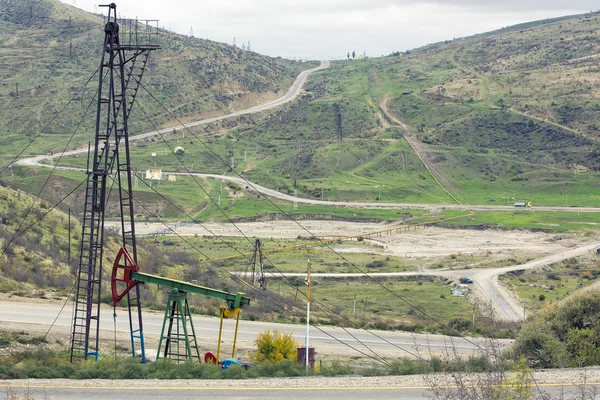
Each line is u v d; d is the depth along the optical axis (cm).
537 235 17400
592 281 11612
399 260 13725
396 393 2828
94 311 6075
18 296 6219
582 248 15212
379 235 17112
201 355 5019
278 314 7212
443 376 3014
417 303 9600
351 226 18462
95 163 4678
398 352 5694
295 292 9900
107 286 7119
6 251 7138
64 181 18562
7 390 2934
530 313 8912
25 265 7100
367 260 13612
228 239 15750
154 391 2920
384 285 11181
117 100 4738
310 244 15412
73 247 8319
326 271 12156
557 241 16425
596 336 3797
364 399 2764
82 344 4709
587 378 2902
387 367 3875
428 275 11881
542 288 11106
